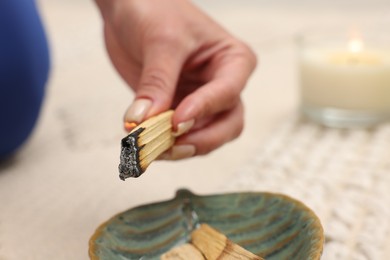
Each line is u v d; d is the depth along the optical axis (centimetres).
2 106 66
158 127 49
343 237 53
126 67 69
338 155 69
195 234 50
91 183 66
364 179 62
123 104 89
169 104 55
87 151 74
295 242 47
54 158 73
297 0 173
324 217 56
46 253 54
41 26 71
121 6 63
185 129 53
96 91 97
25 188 66
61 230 58
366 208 58
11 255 54
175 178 67
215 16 160
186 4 63
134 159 44
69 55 124
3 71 65
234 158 71
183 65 61
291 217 48
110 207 61
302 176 64
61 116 85
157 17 61
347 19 146
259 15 159
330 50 81
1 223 59
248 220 50
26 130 70
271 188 62
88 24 151
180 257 49
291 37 132
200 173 68
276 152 70
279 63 113
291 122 79
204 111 54
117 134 78
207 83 59
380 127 76
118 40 66
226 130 58
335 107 77
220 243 49
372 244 52
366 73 75
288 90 94
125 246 49
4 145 69
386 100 77
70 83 104
